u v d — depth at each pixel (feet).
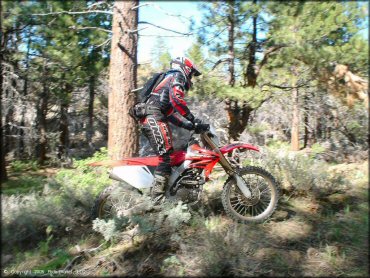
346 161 20.44
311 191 15.19
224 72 24.23
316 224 13.24
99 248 12.93
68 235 13.94
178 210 12.62
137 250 12.50
